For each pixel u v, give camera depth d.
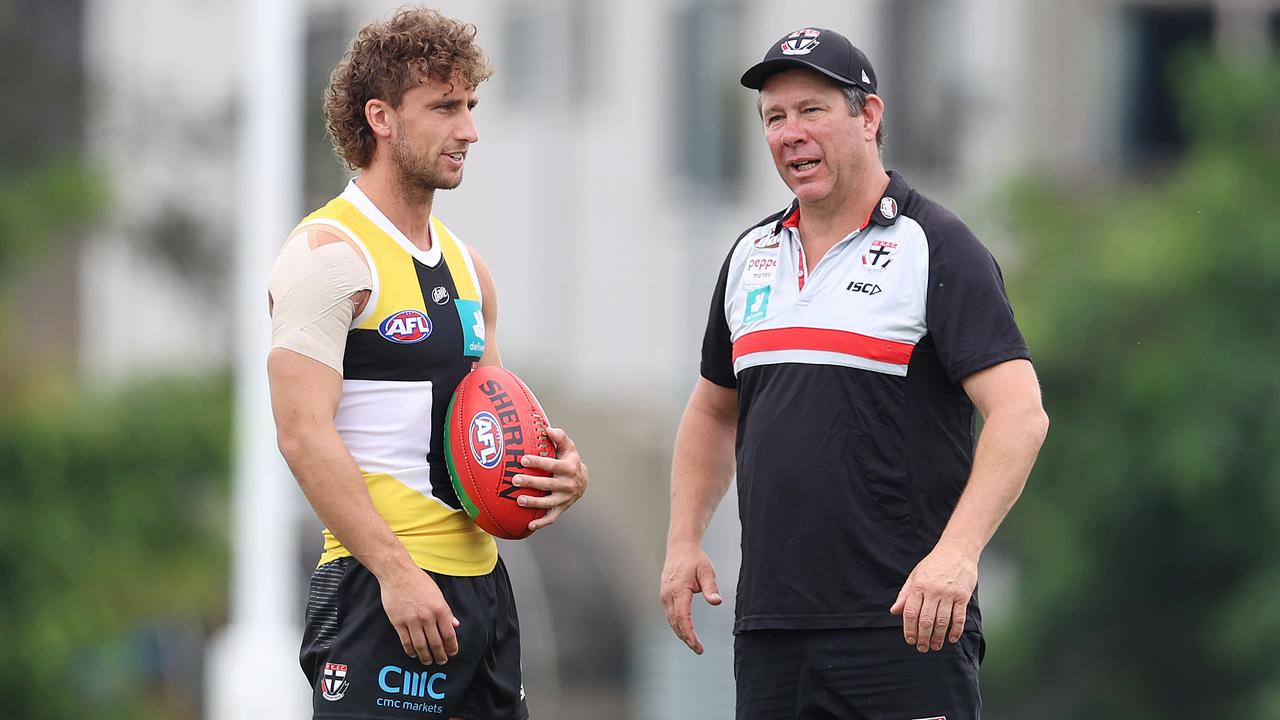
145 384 65.19
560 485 17.62
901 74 77.25
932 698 17.95
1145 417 62.44
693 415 20.44
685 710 70.12
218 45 78.56
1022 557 64.00
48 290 81.19
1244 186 64.69
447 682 17.56
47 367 67.31
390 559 16.98
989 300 17.92
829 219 18.59
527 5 86.38
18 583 60.31
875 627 18.02
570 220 85.50
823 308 18.38
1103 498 62.12
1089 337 63.84
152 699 71.38
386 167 17.61
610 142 84.44
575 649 76.75
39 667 59.16
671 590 19.86
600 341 84.69
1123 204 69.31
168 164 74.12
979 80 75.44
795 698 18.41
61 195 66.38
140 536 62.19
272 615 37.84
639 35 83.50
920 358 18.17
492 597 17.97
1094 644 63.53
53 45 76.50
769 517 18.38
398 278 17.53
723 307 19.77
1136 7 77.00
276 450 38.28
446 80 17.41
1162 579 62.81
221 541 63.16
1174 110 76.94
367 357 17.45
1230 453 60.69
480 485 17.44
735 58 80.69
